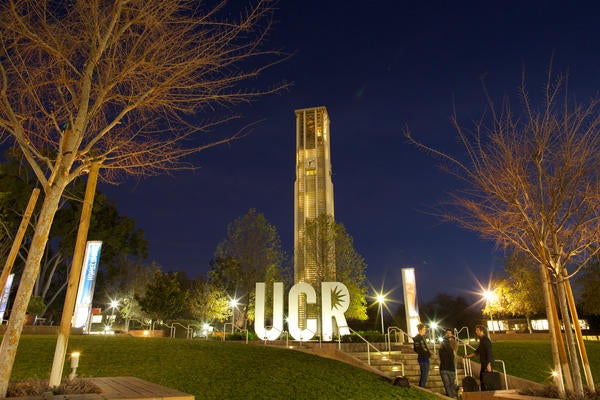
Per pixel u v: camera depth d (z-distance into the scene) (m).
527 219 8.16
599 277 28.44
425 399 11.80
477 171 8.57
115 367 12.27
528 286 32.56
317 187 72.88
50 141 7.48
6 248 25.31
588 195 7.76
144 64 6.95
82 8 6.82
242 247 35.84
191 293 43.25
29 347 14.12
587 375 8.02
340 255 32.88
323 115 79.25
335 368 13.98
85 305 24.23
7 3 6.31
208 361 13.55
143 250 42.34
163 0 6.74
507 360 18.86
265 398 10.44
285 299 36.38
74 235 37.03
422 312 58.25
